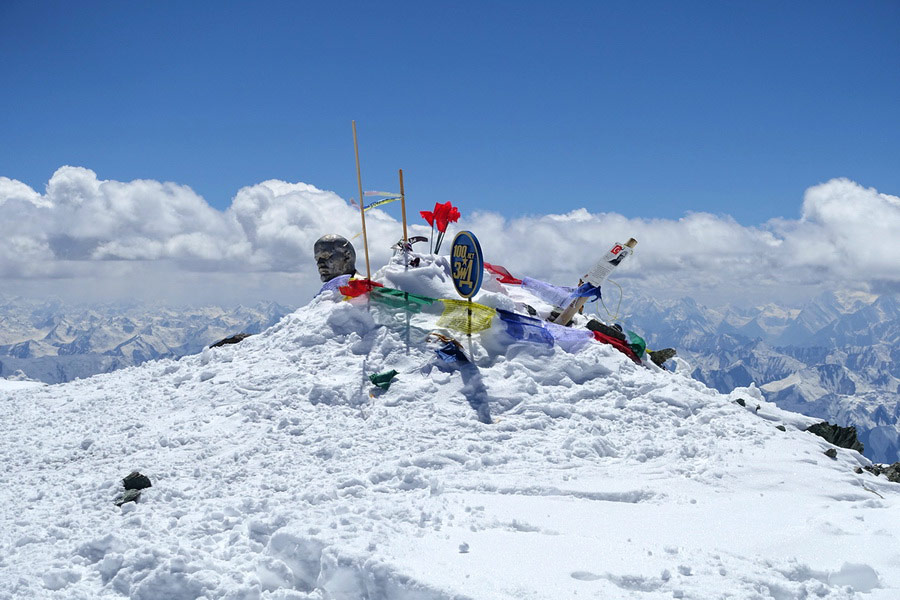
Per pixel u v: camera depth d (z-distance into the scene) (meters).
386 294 11.88
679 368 12.88
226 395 10.90
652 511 6.74
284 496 7.28
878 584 5.04
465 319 11.31
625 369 11.16
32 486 8.34
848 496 7.46
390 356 11.21
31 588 5.54
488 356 11.18
